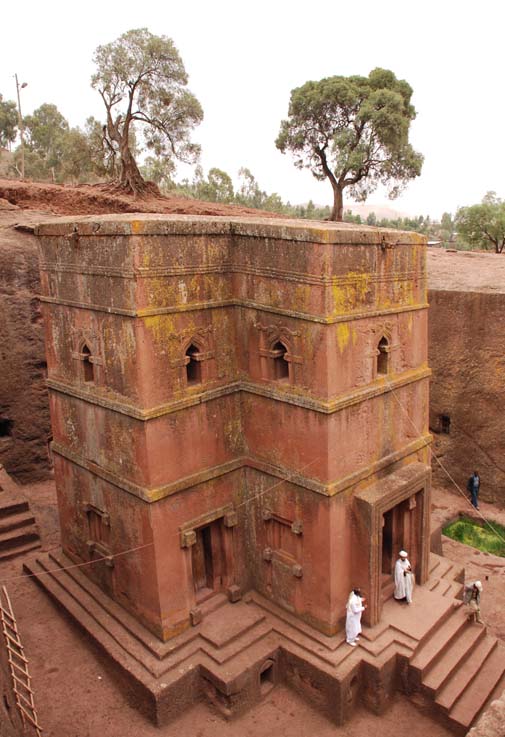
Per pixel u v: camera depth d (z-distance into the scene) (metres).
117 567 11.81
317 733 10.30
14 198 26.30
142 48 28.48
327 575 10.84
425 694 10.54
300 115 35.25
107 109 30.27
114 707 10.64
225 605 12.01
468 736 7.24
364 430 11.20
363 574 11.12
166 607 10.92
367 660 10.58
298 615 11.57
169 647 10.81
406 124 34.09
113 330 10.55
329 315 9.97
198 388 11.05
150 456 10.41
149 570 10.88
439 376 19.75
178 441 10.84
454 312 19.09
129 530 11.23
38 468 19.75
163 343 10.38
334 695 10.33
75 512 12.91
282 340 10.77
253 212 33.59
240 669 10.48
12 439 19.19
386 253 11.05
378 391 11.27
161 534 10.71
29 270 18.80
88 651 11.80
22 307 18.77
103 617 11.86
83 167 35.06
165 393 10.52
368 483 11.41
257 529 12.05
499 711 7.53
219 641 10.91
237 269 11.23
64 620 12.57
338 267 10.01
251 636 11.21
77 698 10.79
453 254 25.66
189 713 10.62
